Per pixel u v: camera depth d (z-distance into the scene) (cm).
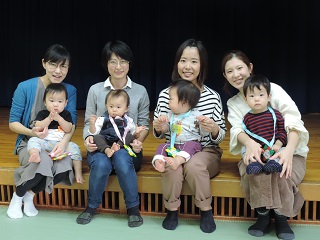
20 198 204
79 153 214
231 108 210
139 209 215
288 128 191
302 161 198
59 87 208
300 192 197
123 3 469
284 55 446
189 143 200
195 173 189
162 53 466
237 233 189
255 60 457
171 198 193
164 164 191
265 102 189
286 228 183
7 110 472
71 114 222
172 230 192
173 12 458
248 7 448
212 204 215
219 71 461
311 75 447
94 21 474
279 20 443
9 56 488
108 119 209
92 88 224
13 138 300
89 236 186
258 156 182
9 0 478
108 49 213
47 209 218
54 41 481
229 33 455
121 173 195
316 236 186
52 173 201
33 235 187
